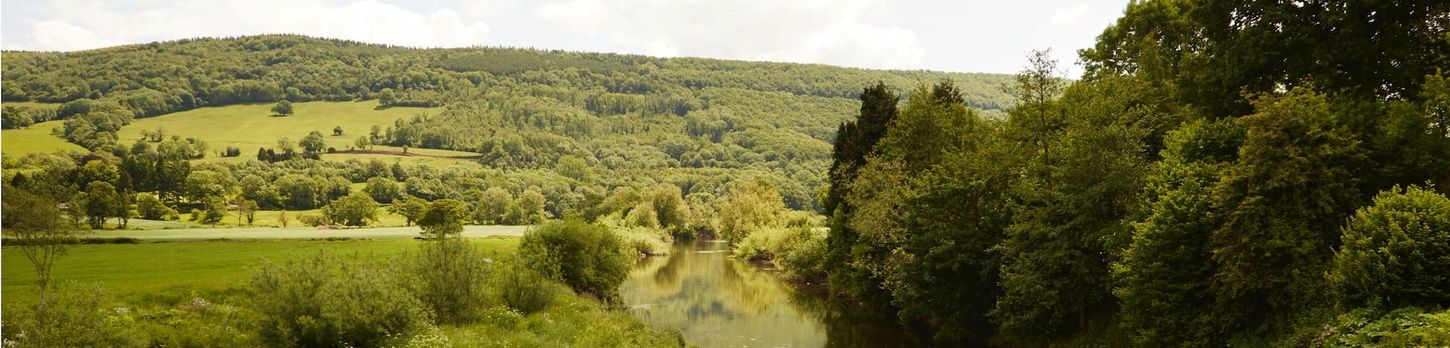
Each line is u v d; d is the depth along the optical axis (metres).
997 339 33.88
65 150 150.88
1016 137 36.88
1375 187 21.89
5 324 17.48
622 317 38.19
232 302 30.88
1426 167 21.48
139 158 137.88
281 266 24.48
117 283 34.12
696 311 48.22
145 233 83.44
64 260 49.62
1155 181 26.72
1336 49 28.73
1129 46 43.00
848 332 40.03
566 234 48.44
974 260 34.16
